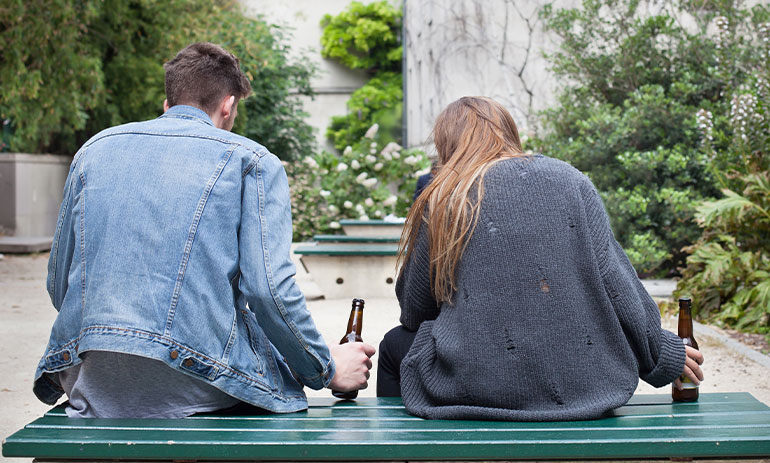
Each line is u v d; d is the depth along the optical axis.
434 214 2.27
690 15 10.59
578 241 2.20
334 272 7.72
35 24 10.28
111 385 2.12
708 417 2.18
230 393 2.14
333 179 13.09
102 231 2.13
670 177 9.16
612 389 2.15
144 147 2.21
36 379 2.22
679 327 2.62
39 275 9.78
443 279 2.26
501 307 2.16
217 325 2.12
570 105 10.14
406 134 20.45
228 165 2.20
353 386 2.41
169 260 2.10
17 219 14.14
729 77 8.73
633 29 10.44
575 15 10.23
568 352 2.14
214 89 2.38
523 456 1.88
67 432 1.94
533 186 2.23
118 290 2.07
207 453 1.86
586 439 1.89
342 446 1.86
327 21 24.72
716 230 6.82
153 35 16.09
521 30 13.02
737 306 6.17
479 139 2.38
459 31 13.88
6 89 10.48
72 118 12.73
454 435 1.94
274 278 2.14
